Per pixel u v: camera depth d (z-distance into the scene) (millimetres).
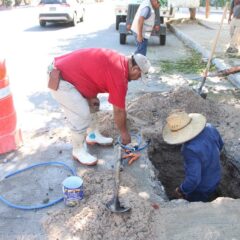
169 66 9016
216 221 3160
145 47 7941
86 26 16844
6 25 17344
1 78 4207
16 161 4312
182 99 5625
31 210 3447
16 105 6254
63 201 3555
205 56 10227
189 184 3619
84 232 3088
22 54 10438
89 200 3451
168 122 3691
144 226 3096
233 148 4629
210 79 7852
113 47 11617
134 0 11797
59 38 13234
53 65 3738
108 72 3516
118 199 3270
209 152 3627
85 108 3842
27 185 3836
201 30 14609
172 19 17984
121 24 11914
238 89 7109
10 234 3162
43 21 16422
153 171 4113
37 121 5523
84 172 3994
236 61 8969
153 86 7316
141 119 5250
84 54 3670
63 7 15969
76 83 3707
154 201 3471
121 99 3553
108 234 3053
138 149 4438
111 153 4391
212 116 5438
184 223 3150
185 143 3645
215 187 3881
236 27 9680
